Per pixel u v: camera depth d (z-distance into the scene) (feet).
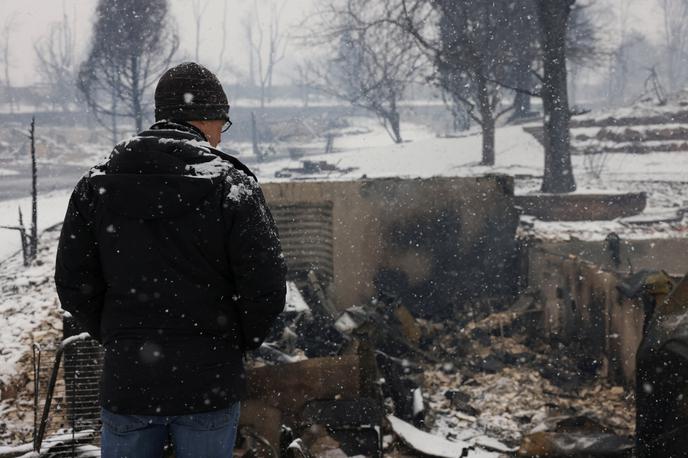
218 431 6.37
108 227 6.39
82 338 13.16
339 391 16.29
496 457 18.63
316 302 44.16
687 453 13.80
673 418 14.24
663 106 132.05
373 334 30.25
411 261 48.32
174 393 6.14
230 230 6.27
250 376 16.05
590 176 98.53
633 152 115.75
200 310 6.32
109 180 6.36
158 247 6.25
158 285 6.27
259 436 13.75
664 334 14.65
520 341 41.34
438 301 48.47
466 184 48.47
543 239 49.88
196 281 6.31
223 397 6.31
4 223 73.46
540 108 218.79
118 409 6.19
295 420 15.97
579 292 37.70
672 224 57.52
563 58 74.54
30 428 28.63
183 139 6.50
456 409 32.89
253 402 14.89
